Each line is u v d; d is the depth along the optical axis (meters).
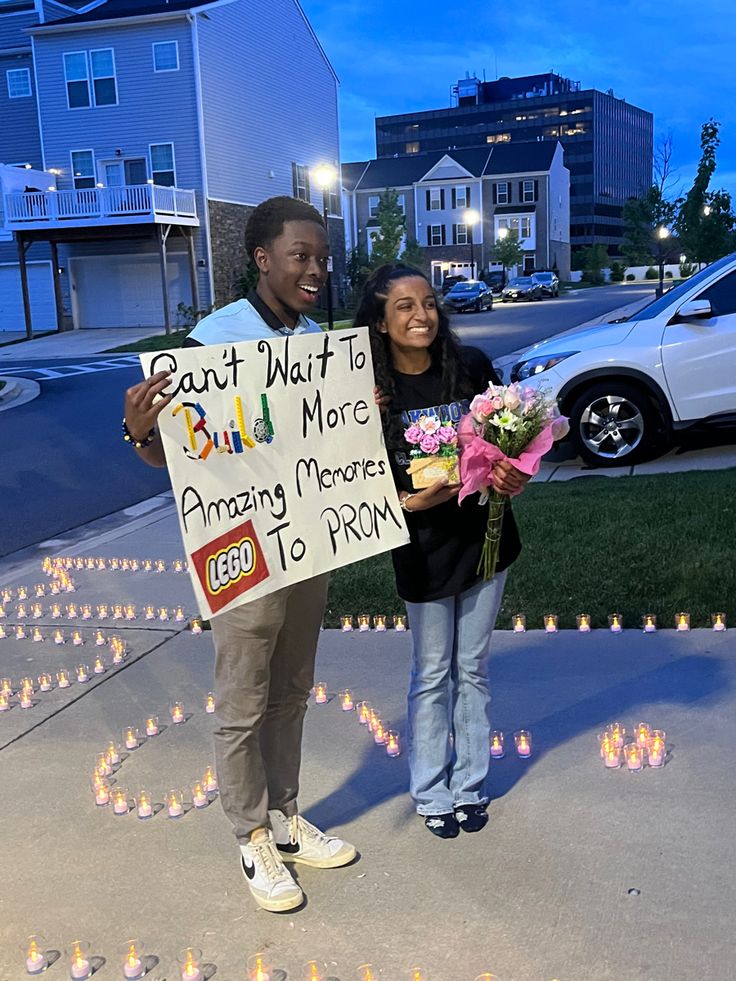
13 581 6.31
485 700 3.01
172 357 2.36
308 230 2.51
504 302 44.62
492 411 2.62
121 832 3.11
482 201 64.50
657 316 8.43
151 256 31.00
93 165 30.64
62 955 2.53
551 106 105.12
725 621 4.51
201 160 29.64
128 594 5.83
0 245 32.28
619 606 4.75
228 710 2.56
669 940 2.40
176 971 2.44
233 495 2.48
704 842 2.81
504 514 2.92
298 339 2.57
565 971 2.32
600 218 105.12
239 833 2.66
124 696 4.22
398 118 118.75
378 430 2.75
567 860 2.77
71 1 33.72
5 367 22.53
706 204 22.59
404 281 2.70
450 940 2.47
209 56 29.45
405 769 3.40
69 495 9.27
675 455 8.71
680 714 3.62
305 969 2.40
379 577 5.48
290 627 2.71
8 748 3.74
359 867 2.81
